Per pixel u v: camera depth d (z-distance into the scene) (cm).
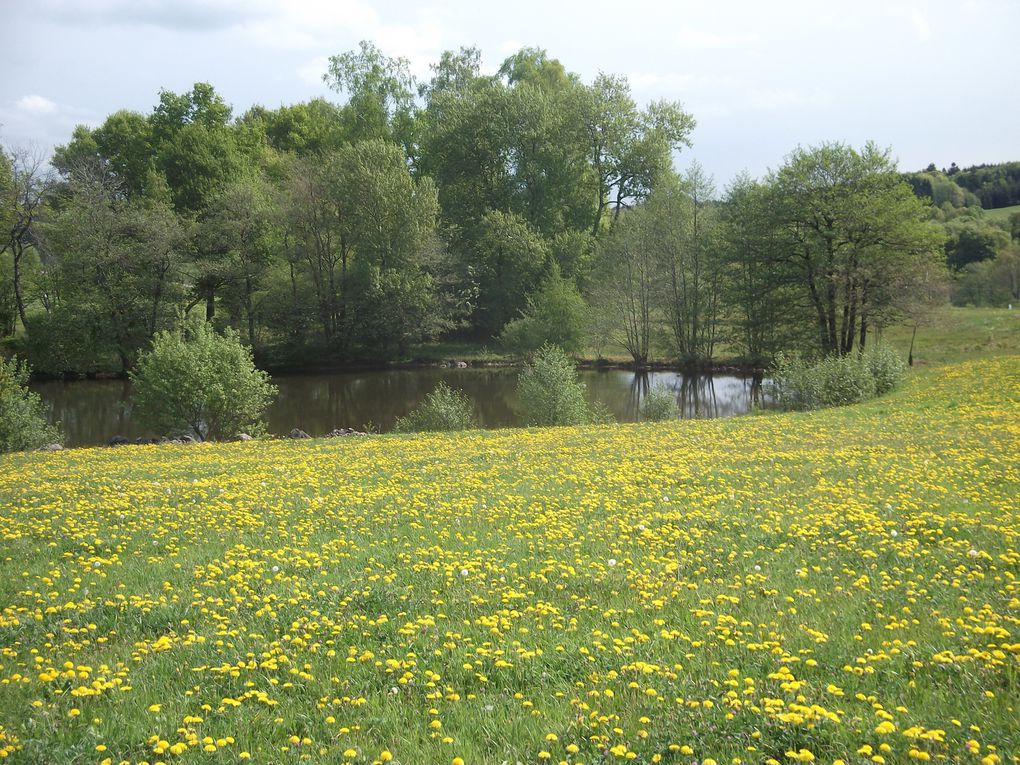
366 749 586
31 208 6538
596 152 8869
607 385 6131
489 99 8425
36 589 1009
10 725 623
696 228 7262
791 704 601
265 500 1612
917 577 974
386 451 2422
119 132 9162
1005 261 8625
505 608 915
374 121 9062
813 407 3659
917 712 605
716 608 891
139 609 929
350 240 7644
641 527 1273
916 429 2405
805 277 5919
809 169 5775
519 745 589
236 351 3478
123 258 6512
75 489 1778
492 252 8281
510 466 2012
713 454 2088
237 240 7231
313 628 859
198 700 688
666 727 600
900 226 5450
